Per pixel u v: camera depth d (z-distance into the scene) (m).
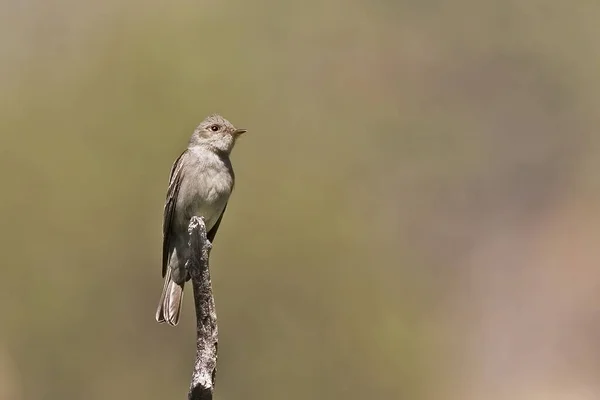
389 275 19.11
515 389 22.44
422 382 18.19
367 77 29.55
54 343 17.25
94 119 18.50
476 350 23.27
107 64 18.98
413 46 30.62
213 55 19.78
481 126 29.75
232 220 18.03
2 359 17.12
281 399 17.12
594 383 22.58
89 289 17.47
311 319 17.47
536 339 23.48
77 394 17.23
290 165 19.80
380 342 17.78
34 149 17.95
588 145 29.19
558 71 30.27
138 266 17.66
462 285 25.11
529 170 28.72
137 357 17.31
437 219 26.66
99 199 17.77
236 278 17.56
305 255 17.78
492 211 27.42
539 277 25.30
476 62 30.77
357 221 18.75
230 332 17.34
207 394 6.41
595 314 24.14
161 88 18.81
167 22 19.83
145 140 18.28
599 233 26.42
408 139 28.39
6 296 17.39
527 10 30.67
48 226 17.61
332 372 17.33
